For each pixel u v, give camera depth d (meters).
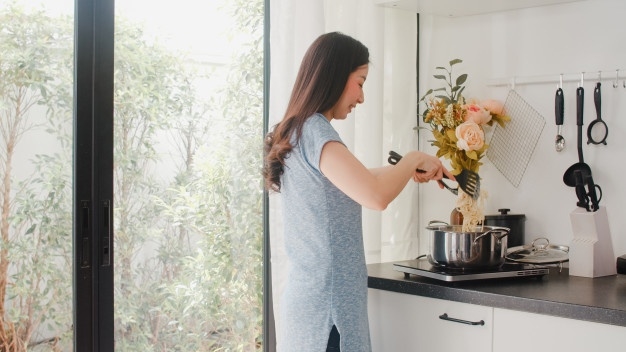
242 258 2.31
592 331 1.68
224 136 2.25
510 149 2.48
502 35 2.52
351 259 1.71
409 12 2.67
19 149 1.82
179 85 2.14
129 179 2.02
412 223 2.71
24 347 1.84
